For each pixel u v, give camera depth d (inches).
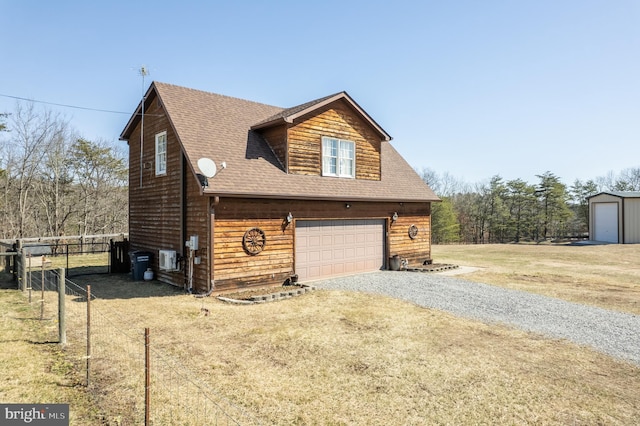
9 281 446.0
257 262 404.5
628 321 291.4
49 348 216.7
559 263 679.1
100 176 1115.9
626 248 923.4
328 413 149.2
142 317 289.7
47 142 974.4
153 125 483.2
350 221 510.9
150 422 139.2
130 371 186.4
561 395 167.9
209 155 398.3
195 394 163.2
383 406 155.6
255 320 284.2
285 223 430.3
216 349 220.8
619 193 1101.1
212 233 367.9
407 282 451.2
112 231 1136.8
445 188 1980.8
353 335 249.3
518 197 1496.1
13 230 926.4
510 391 171.0
